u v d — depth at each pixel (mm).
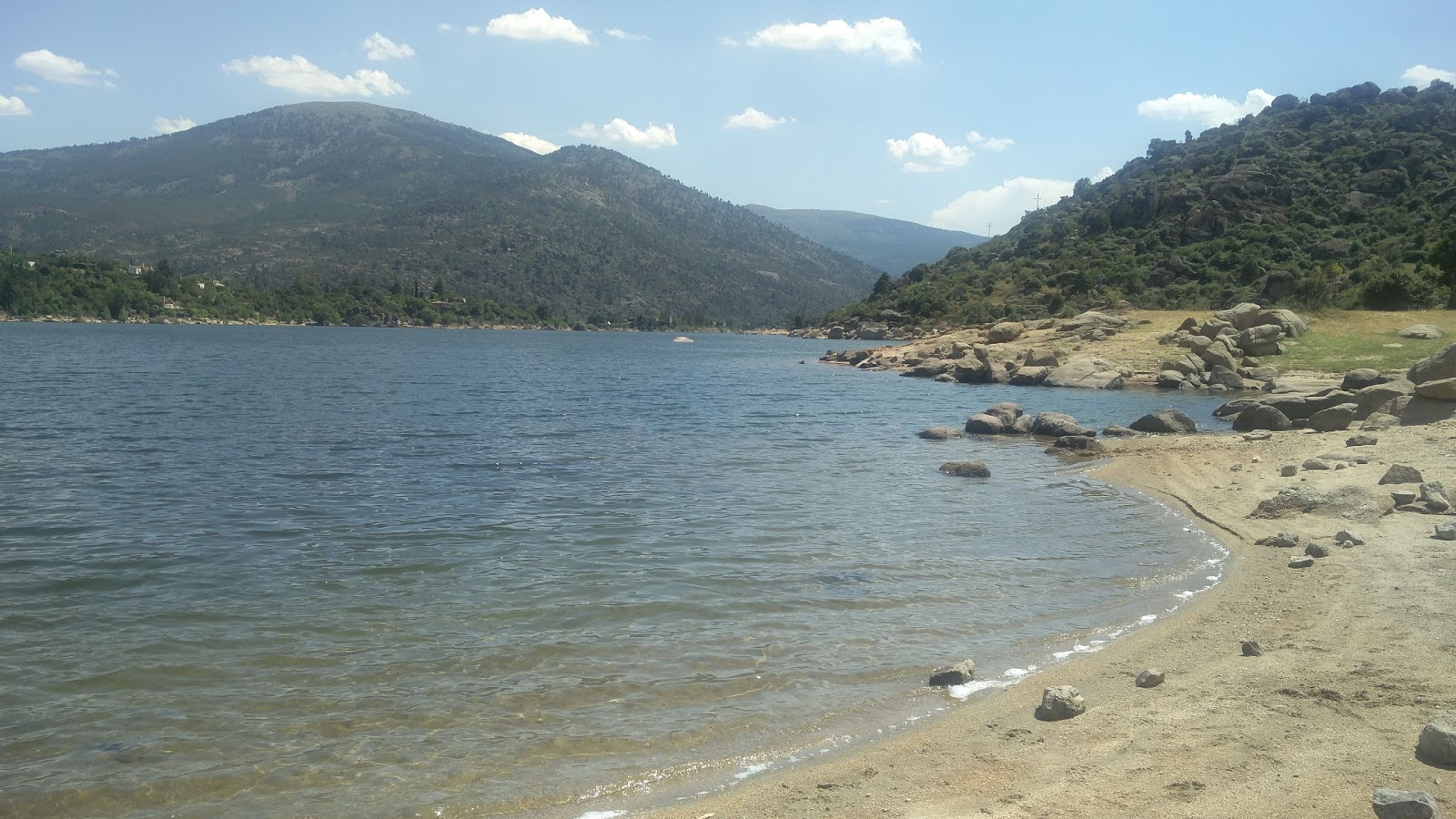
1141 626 11273
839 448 28891
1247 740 7586
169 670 10000
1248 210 123812
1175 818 6410
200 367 65375
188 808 7223
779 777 7570
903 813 6801
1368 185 121625
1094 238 146500
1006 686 9422
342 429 32562
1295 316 59969
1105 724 8164
